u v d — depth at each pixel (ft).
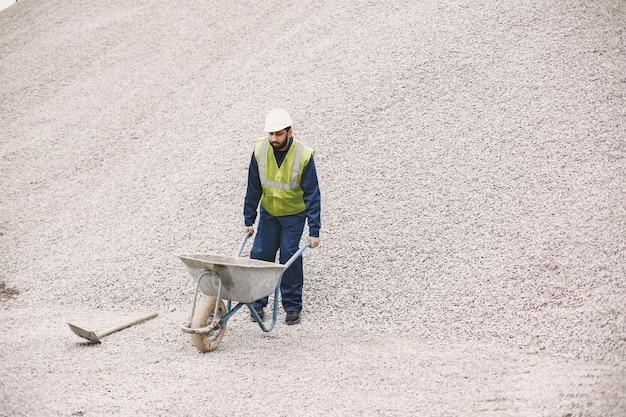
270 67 34.01
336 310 19.88
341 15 37.04
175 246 23.77
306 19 38.29
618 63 27.66
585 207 21.54
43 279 23.36
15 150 32.63
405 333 18.54
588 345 16.57
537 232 21.04
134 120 33.24
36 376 15.67
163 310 20.93
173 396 14.24
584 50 28.81
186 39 40.52
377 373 15.35
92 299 21.95
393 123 27.35
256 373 15.44
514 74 28.37
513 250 20.61
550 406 13.15
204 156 28.55
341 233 22.77
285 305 19.40
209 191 26.22
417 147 25.82
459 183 23.75
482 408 13.34
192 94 34.14
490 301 19.04
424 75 29.58
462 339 17.92
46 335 18.86
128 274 22.82
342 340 18.01
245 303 16.49
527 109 26.37
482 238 21.34
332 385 14.71
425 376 15.12
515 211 22.06
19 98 37.68
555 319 17.83
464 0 34.42
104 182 28.91
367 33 34.19
